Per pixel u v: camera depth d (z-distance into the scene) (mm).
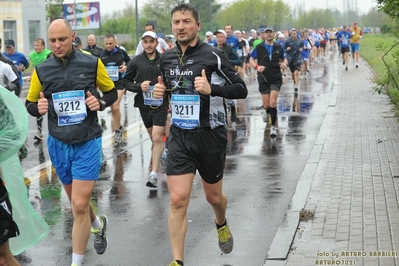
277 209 7137
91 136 5387
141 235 6410
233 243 5824
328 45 52125
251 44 29734
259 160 9914
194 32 5160
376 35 71938
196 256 5723
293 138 11789
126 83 8594
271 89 11945
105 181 8797
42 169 9727
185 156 5125
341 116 14008
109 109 17312
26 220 4645
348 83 21984
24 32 43219
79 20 57094
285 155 10250
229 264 5504
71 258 5816
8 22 41688
